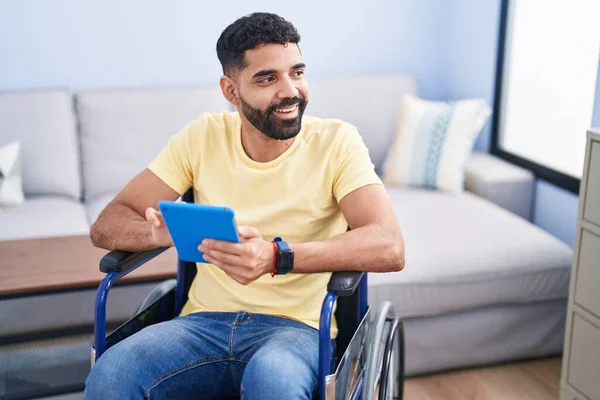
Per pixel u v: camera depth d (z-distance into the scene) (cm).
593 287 195
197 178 168
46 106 299
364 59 348
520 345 248
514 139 328
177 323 158
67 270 215
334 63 345
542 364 252
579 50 278
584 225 195
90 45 318
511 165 309
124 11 317
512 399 232
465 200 288
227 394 157
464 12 340
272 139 158
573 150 286
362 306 167
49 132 299
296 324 156
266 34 149
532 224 287
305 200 159
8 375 226
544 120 303
